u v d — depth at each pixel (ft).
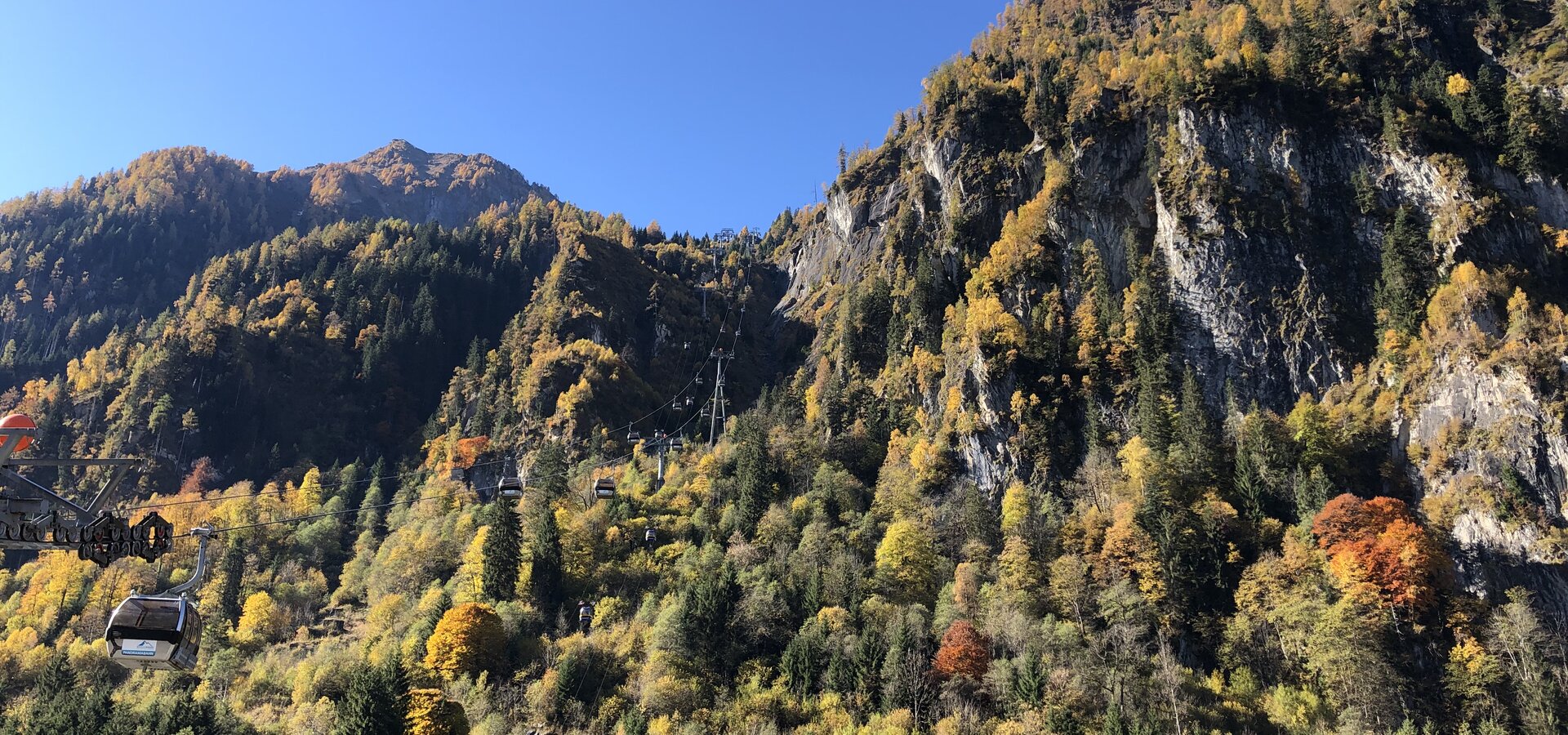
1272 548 329.52
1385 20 527.81
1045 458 405.80
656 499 433.89
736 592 336.49
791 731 276.62
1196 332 435.12
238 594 400.26
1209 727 264.72
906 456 436.76
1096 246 490.49
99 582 398.62
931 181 597.52
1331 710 266.98
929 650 302.86
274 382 633.20
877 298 552.41
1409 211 437.17
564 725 287.07
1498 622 280.72
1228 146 479.82
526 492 451.12
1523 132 438.40
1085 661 283.59
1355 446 366.02
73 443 565.12
